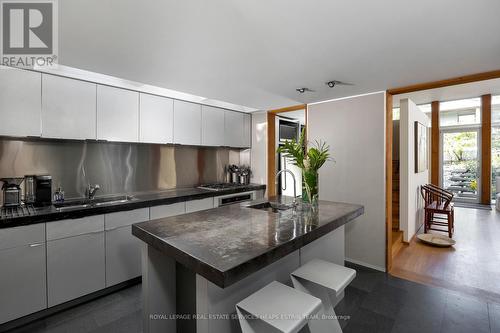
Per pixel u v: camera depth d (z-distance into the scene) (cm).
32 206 249
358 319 223
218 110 412
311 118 378
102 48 191
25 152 259
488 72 244
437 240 411
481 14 146
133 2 135
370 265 324
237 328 154
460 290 269
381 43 185
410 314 229
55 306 229
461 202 730
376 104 317
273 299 142
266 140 452
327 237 242
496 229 478
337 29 165
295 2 136
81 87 269
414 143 457
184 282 183
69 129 260
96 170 308
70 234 234
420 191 504
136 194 343
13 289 206
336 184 352
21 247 208
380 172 316
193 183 414
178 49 194
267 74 251
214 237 159
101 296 258
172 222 195
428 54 203
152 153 361
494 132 710
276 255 143
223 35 173
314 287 185
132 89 309
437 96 592
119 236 266
